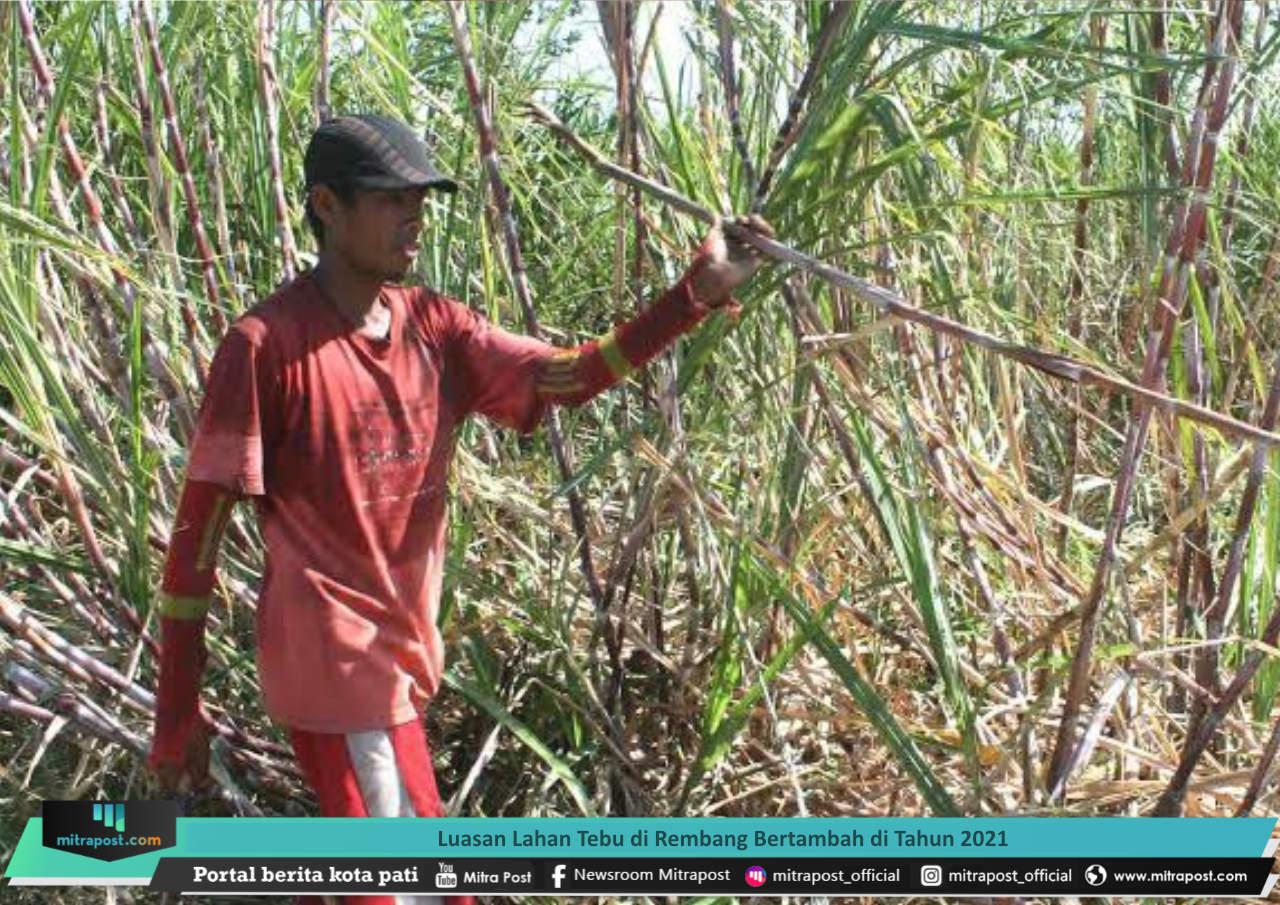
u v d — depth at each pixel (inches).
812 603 129.3
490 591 127.6
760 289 111.8
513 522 141.5
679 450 117.6
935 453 119.8
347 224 94.0
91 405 123.0
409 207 94.4
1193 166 101.6
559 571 136.6
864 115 106.7
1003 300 136.6
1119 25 118.6
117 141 149.0
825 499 121.1
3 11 121.1
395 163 92.9
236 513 130.0
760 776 125.9
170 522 127.7
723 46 115.0
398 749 97.0
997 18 117.7
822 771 126.8
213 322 128.4
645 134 127.3
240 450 92.7
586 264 159.5
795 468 124.0
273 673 97.7
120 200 127.2
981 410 149.7
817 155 107.8
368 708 96.3
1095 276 145.6
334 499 95.3
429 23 154.3
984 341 94.7
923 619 112.3
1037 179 133.4
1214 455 128.6
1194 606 125.4
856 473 117.6
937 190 117.2
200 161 142.3
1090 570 137.9
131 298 119.3
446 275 132.0
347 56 140.8
